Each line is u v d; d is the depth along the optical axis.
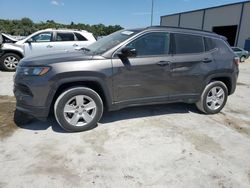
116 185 2.70
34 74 3.55
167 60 4.26
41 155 3.23
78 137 3.77
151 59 4.13
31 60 3.75
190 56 4.49
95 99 3.92
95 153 3.33
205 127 4.38
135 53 3.81
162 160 3.23
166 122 4.51
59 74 3.54
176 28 4.48
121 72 3.91
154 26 4.31
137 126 4.27
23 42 9.60
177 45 4.41
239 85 8.80
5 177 2.75
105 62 3.81
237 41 29.91
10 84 7.25
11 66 9.67
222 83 5.01
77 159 3.17
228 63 4.90
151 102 4.34
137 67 4.02
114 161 3.16
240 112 5.39
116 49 3.91
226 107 5.71
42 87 3.53
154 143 3.67
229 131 4.26
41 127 4.09
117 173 2.91
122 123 4.37
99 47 4.30
